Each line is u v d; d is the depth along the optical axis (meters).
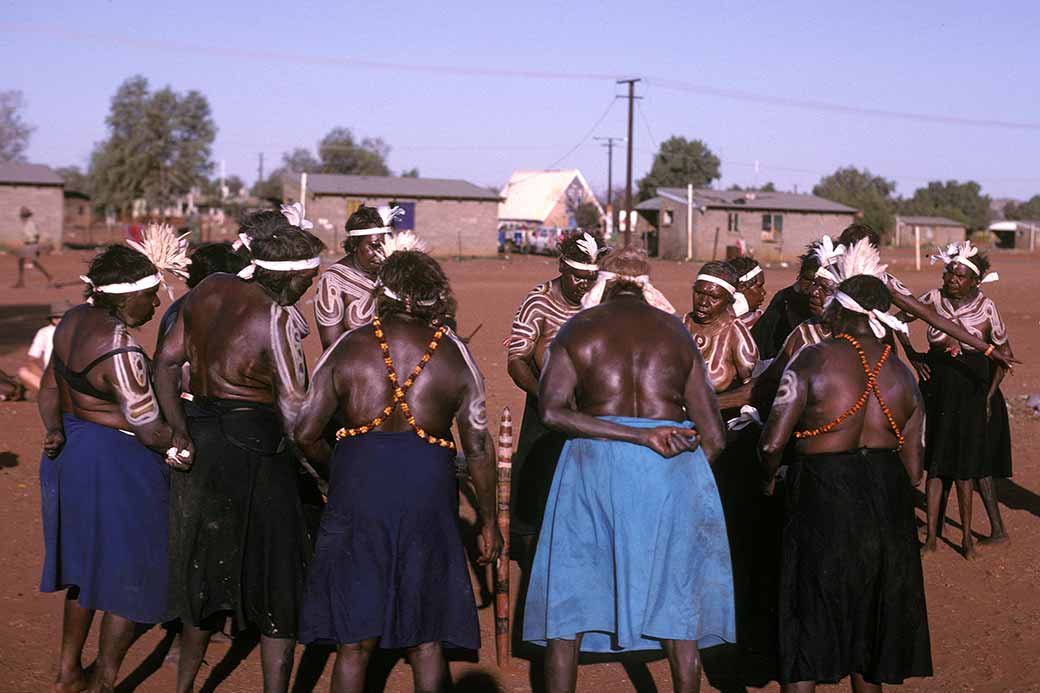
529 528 6.07
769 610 5.66
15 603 5.97
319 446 4.45
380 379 4.24
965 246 6.88
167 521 4.63
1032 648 5.58
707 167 100.19
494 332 18.86
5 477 8.53
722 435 4.40
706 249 61.78
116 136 82.81
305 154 112.50
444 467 4.30
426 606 4.22
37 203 52.25
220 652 5.52
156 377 4.59
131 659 5.38
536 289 5.99
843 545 4.39
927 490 7.11
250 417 4.52
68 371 4.56
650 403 4.30
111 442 4.61
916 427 4.57
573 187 78.50
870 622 4.42
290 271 4.57
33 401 11.70
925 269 48.66
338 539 4.20
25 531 7.23
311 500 5.65
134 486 4.61
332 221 56.53
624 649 4.29
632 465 4.21
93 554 4.58
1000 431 7.12
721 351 5.61
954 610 6.16
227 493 4.45
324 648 5.57
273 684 4.50
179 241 5.01
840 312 4.62
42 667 5.16
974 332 6.86
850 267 4.70
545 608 4.34
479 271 41.88
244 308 4.51
